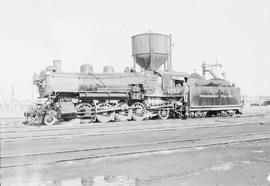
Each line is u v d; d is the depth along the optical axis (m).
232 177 5.39
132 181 5.23
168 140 9.55
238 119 18.02
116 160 6.82
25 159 6.86
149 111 18.42
